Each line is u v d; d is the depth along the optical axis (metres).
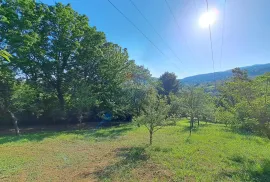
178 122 22.48
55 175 6.21
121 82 21.59
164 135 13.45
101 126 20.89
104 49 21.22
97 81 21.31
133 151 8.88
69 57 18.80
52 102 21.42
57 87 19.27
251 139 11.97
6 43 13.98
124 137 12.91
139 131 15.52
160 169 6.54
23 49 13.97
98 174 6.20
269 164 6.96
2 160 7.78
